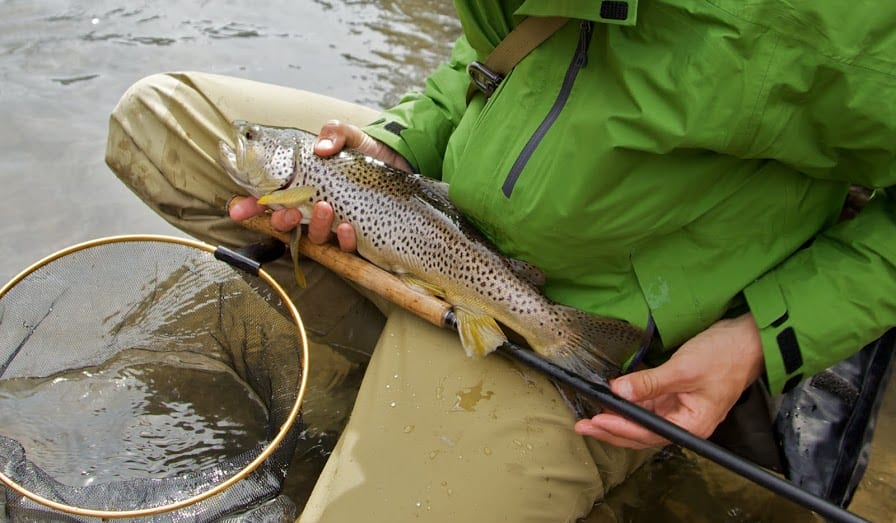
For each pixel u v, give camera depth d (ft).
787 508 3.32
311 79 5.50
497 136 2.94
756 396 3.18
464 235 3.18
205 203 3.67
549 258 2.99
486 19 3.09
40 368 3.33
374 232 3.32
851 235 2.86
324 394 3.64
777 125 2.60
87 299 3.31
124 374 3.45
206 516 2.81
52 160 4.63
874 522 3.20
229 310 3.33
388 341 3.27
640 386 2.82
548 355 3.12
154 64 5.45
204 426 3.35
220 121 3.66
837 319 2.80
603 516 3.25
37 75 5.23
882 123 2.54
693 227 2.88
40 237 4.18
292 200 3.28
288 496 3.23
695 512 3.30
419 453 2.93
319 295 3.76
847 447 3.09
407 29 6.26
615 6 2.58
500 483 2.89
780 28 2.49
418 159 3.60
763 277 2.91
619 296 2.99
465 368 3.14
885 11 2.45
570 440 3.02
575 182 2.78
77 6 5.95
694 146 2.66
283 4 6.37
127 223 4.32
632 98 2.67
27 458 3.16
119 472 3.18
